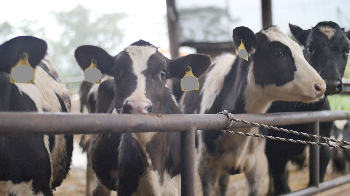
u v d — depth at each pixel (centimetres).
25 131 123
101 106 348
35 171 229
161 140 240
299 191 259
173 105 301
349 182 312
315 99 274
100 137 311
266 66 292
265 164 340
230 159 323
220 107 336
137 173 236
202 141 332
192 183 177
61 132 131
